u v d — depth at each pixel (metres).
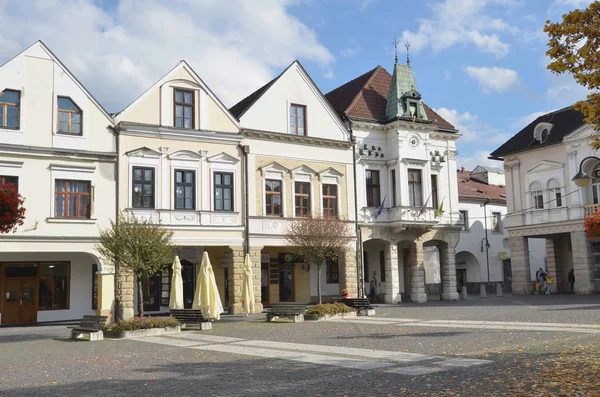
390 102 39.12
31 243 27.19
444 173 40.44
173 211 30.78
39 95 28.09
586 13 9.52
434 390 9.86
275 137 34.41
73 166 28.52
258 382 11.30
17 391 11.37
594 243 40.69
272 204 34.19
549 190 42.09
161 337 20.91
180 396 10.31
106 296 28.66
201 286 24.48
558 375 10.54
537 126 43.03
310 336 19.19
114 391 11.02
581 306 27.84
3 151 26.89
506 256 51.12
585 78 9.73
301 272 37.84
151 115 30.88
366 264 41.03
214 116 32.66
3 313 28.78
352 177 37.12
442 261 40.31
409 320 24.09
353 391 10.09
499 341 15.98
